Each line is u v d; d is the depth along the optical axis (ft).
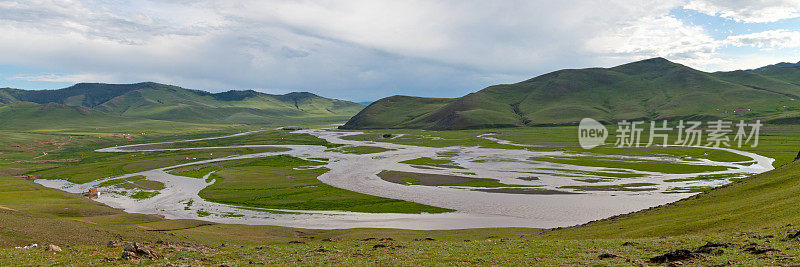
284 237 210.59
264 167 538.88
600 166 479.41
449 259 108.68
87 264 103.81
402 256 115.34
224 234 207.72
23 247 132.98
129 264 103.86
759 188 193.77
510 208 288.71
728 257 90.27
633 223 178.50
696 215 164.86
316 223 259.39
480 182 394.32
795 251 87.35
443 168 498.28
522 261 102.99
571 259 101.76
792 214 124.98
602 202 296.51
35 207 271.49
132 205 319.88
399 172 470.80
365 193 352.28
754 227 124.26
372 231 223.92
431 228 241.14
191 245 158.92
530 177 415.85
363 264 103.71
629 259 98.02
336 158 629.10
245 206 313.73
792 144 621.72
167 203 326.03
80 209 275.39
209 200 336.08
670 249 105.60
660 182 367.66
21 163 619.26
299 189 374.63
